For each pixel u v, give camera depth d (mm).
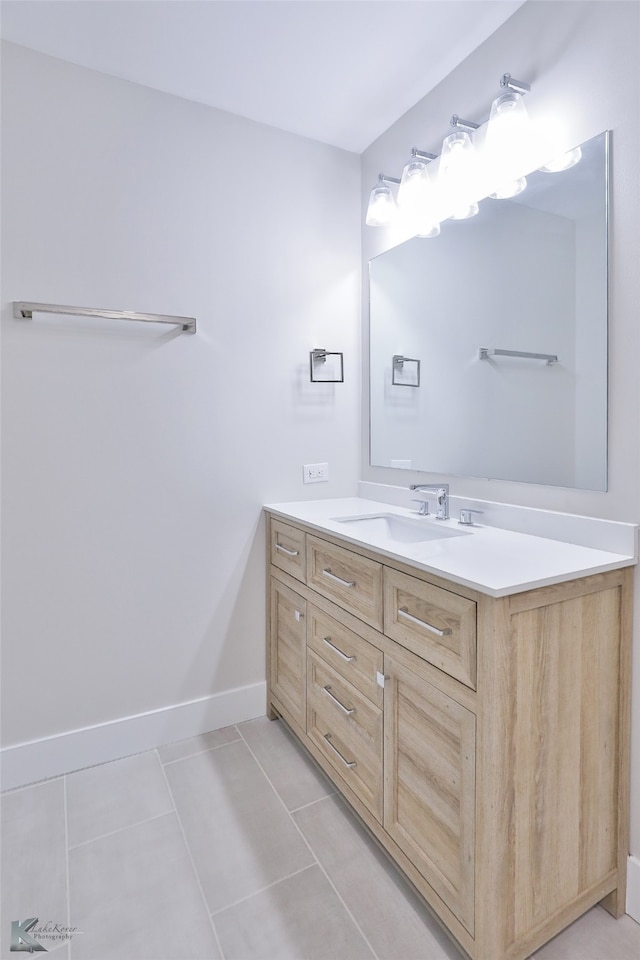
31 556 1764
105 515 1874
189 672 2061
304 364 2250
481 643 1055
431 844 1222
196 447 2027
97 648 1885
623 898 1297
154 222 1903
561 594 1126
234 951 1194
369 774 1465
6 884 1364
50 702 1814
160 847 1490
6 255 1677
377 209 1944
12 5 1505
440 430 1928
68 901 1315
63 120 1739
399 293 2125
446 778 1167
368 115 2072
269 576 2162
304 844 1504
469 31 1637
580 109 1384
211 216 2012
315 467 2301
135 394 1901
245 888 1355
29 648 1775
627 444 1306
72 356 1789
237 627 2152
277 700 2121
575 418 1426
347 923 1260
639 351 1269
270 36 1641
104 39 1650
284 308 2189
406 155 2059
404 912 1290
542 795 1123
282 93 1929
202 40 1655
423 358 2002
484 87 1682
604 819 1261
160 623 1994
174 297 1951
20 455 1729
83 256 1789
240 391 2107
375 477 2320
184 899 1323
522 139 1475
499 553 1311
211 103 1979
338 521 1882
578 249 1398
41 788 1750
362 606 1486
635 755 1289
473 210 1743
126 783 1776
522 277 1568
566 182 1423
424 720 1237
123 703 1939
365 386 2371
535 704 1099
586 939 1227
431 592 1201
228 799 1692
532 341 1545
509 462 1642
